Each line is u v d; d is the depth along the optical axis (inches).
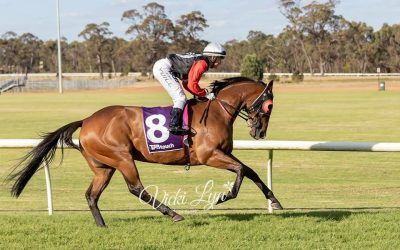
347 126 1074.1
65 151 757.9
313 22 4751.5
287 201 444.8
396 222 318.3
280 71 4788.4
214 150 318.0
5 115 1393.9
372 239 284.5
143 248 272.8
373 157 695.7
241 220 327.6
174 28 4800.7
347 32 4813.0
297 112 1411.2
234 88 333.1
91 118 325.4
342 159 683.4
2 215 356.2
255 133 337.7
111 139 316.2
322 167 629.0
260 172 597.9
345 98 1968.5
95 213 322.0
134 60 4886.8
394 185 518.0
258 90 334.0
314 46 4739.2
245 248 270.5
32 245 279.9
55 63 5728.3
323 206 419.8
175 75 325.7
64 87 3314.5
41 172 602.9
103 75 4766.2
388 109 1470.2
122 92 2689.5
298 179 556.4
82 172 604.1
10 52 5639.8
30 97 2347.4
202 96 325.4
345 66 4761.3
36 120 1253.1
